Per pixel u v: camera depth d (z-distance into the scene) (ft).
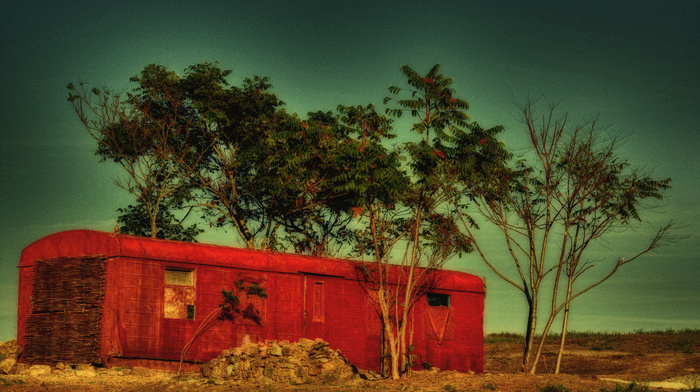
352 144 68.74
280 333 74.18
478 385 58.39
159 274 67.41
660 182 73.20
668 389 62.44
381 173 68.03
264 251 76.02
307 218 101.76
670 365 90.74
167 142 101.45
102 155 99.04
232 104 99.45
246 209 104.06
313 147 75.56
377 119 69.82
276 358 63.62
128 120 96.43
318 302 77.56
